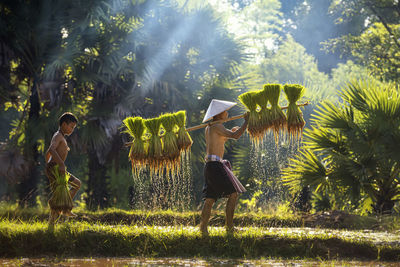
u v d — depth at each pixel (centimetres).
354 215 992
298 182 1205
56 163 679
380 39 2456
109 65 1430
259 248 638
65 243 629
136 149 708
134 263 564
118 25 1473
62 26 1389
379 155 1106
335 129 1212
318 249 632
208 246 637
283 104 1235
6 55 1370
